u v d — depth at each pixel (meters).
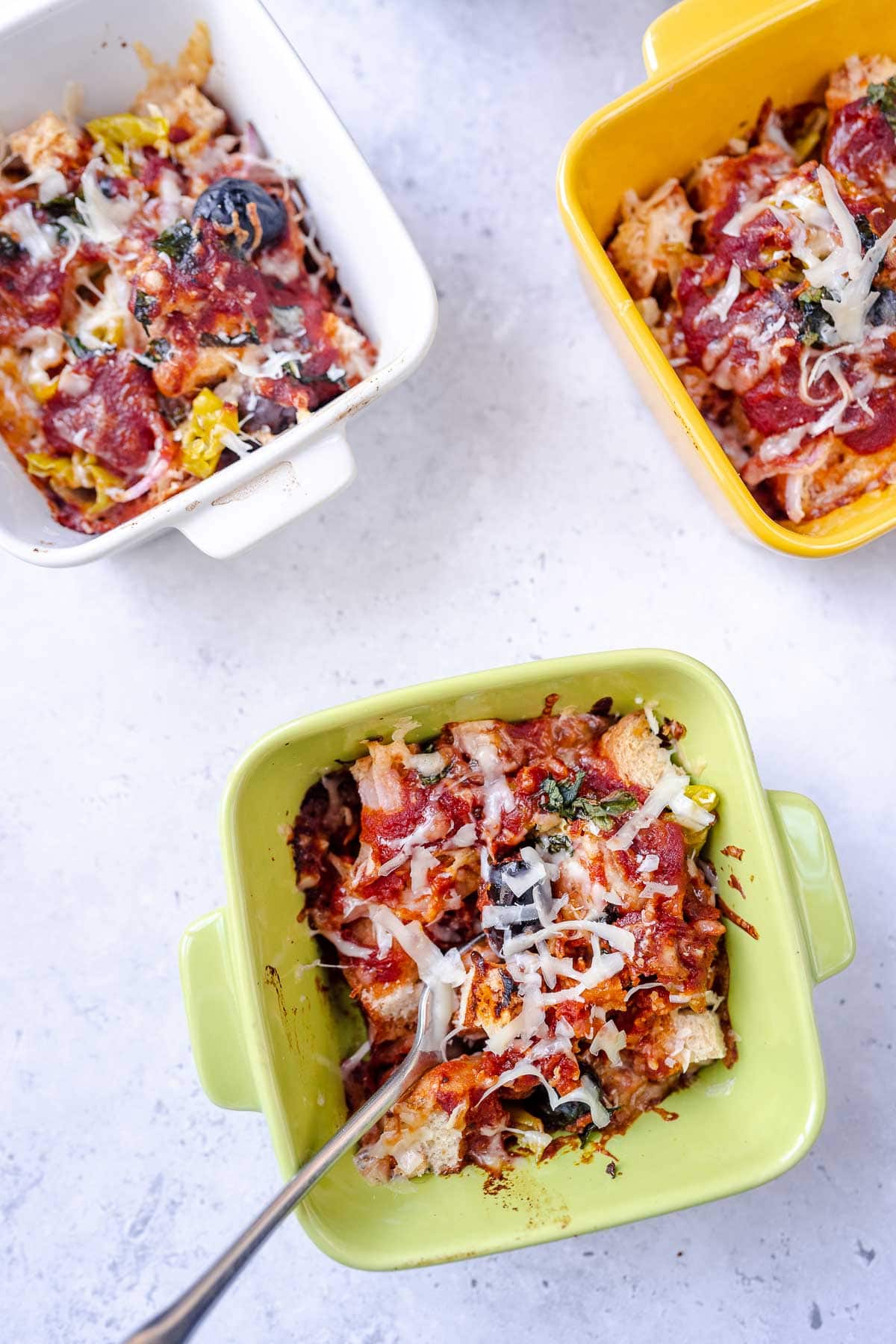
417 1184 0.33
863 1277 0.38
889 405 0.35
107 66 0.35
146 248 0.35
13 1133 0.38
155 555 0.38
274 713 0.38
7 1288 0.38
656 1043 0.33
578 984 0.32
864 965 0.38
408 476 0.38
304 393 0.35
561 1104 0.33
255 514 0.33
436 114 0.38
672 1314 0.38
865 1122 0.38
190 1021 0.32
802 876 0.32
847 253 0.34
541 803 0.33
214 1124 0.38
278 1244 0.38
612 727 0.34
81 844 0.38
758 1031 0.33
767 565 0.38
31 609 0.38
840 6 0.34
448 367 0.38
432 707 0.32
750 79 0.35
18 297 0.35
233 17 0.34
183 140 0.36
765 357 0.35
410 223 0.38
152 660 0.38
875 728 0.38
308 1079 0.33
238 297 0.34
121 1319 0.38
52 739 0.38
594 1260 0.38
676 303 0.36
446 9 0.38
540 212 0.38
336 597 0.38
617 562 0.38
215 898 0.38
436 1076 0.32
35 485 0.35
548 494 0.38
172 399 0.35
